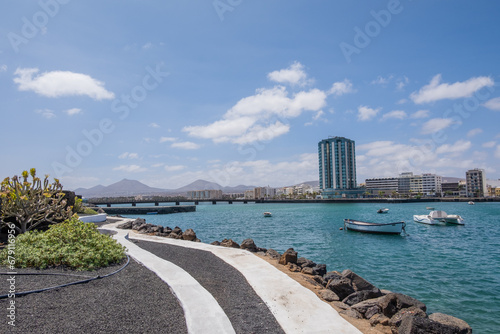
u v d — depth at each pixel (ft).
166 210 404.57
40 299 25.45
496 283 65.72
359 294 39.70
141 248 54.80
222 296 31.78
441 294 58.49
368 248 115.85
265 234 161.48
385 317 31.53
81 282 30.55
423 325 26.11
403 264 86.79
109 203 587.68
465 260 92.53
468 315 48.29
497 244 124.77
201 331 23.22
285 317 27.22
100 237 44.75
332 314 28.30
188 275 36.32
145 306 26.99
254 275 40.14
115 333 21.81
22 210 56.18
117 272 35.68
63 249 37.29
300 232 169.78
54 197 68.74
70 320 22.71
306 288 35.42
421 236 152.87
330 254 103.45
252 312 27.89
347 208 497.46
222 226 213.46
